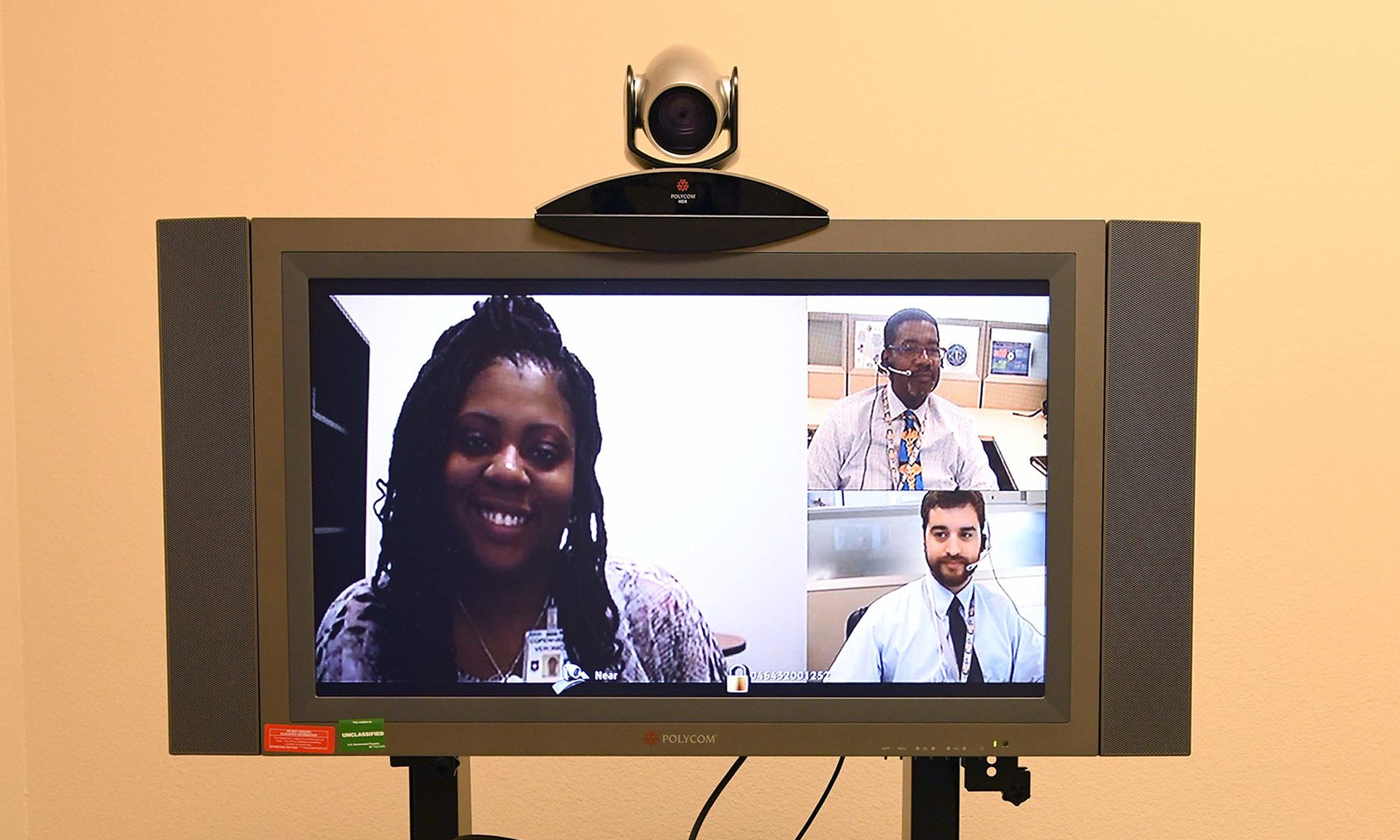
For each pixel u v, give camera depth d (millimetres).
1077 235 729
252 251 729
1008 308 735
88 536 1116
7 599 1104
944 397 735
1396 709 1115
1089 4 1105
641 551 733
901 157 1115
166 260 731
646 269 729
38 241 1106
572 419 732
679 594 733
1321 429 1112
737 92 792
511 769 1124
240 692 734
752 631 734
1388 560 1113
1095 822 1118
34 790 1120
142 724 1121
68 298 1108
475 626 732
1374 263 1108
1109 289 731
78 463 1113
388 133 1116
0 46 1097
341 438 732
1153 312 733
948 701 731
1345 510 1113
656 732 731
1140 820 1119
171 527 734
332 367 731
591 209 726
